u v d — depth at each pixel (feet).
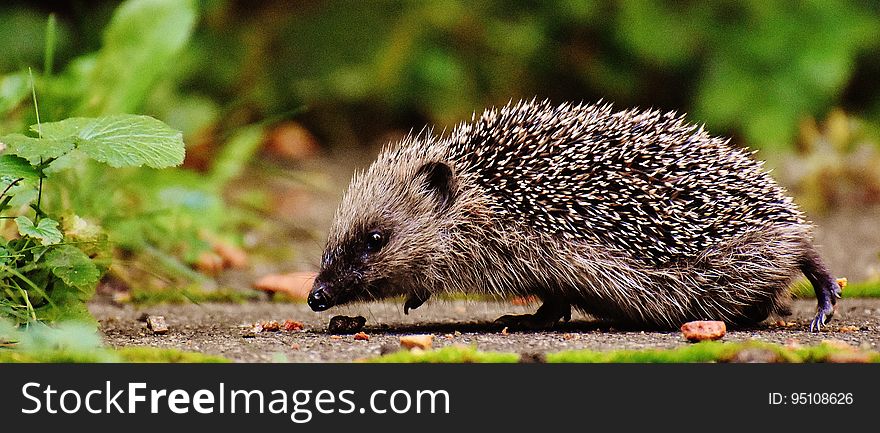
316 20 58.34
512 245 24.64
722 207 24.17
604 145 24.31
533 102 25.57
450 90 59.00
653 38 57.57
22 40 52.34
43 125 21.57
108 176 31.42
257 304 31.01
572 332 24.47
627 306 24.43
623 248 24.11
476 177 24.99
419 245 24.93
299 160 57.41
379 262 24.77
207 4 55.21
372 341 22.61
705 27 57.67
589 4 58.23
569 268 24.29
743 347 19.92
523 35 59.11
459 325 25.95
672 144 24.47
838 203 51.39
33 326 21.08
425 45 58.54
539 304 30.27
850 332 24.07
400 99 58.80
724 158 24.63
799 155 54.24
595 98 61.31
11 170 20.66
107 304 29.76
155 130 21.54
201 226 37.58
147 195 35.14
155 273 31.07
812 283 24.70
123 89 31.35
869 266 38.52
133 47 31.65
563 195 24.17
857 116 61.16
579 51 60.44
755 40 56.90
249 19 58.18
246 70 56.90
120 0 53.93
